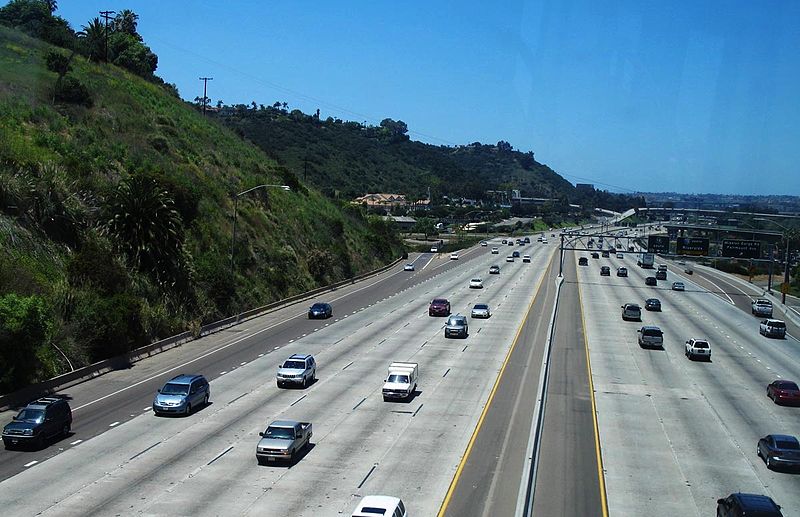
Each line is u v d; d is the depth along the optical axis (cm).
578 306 7912
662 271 10912
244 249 7350
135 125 8094
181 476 2755
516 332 6228
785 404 4156
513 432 3416
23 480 2683
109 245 5409
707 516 2520
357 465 2914
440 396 4081
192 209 6650
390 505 2184
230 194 8188
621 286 9981
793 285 12706
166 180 6481
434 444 3206
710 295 9606
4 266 4331
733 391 4459
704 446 3347
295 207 9644
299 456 3019
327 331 6153
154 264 5619
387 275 10631
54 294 4522
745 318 7738
